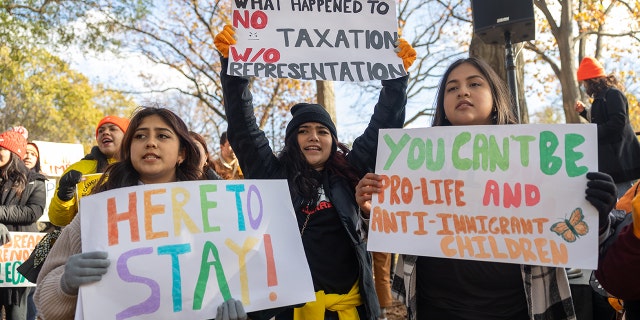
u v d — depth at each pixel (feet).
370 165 10.25
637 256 6.38
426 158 8.11
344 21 10.07
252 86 68.03
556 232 7.18
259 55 9.71
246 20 9.82
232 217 7.69
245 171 10.41
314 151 10.21
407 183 8.11
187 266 7.30
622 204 8.09
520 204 7.45
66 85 96.02
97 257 6.98
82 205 7.42
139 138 8.07
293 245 7.86
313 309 9.17
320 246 9.52
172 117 8.23
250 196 7.89
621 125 16.88
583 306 11.91
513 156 7.63
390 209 8.11
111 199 7.45
